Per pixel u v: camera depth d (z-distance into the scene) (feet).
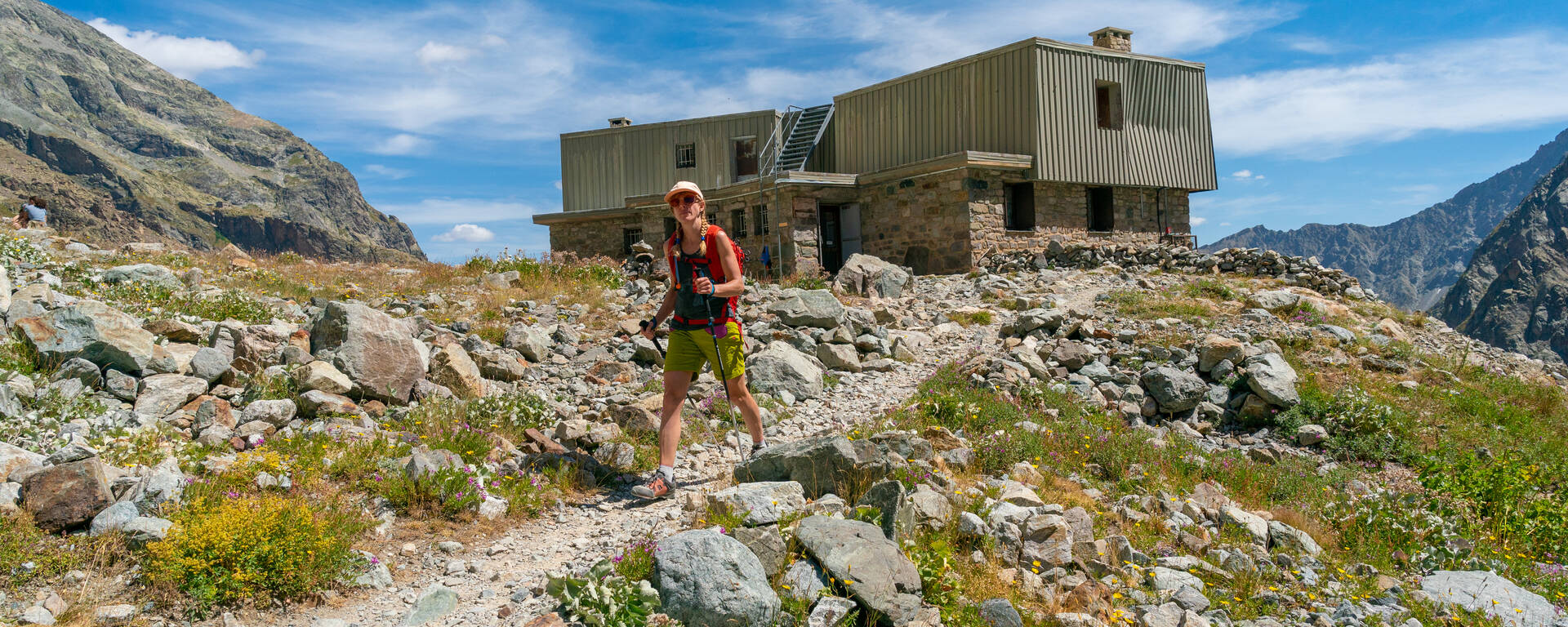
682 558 12.87
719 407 26.73
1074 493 21.62
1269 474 26.71
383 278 51.21
